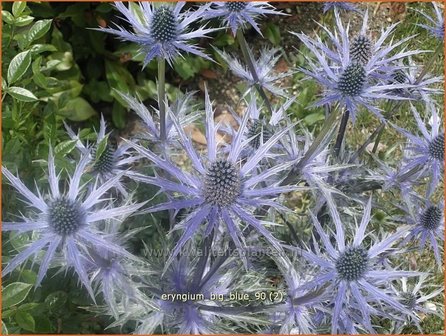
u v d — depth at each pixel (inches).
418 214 17.8
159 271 15.2
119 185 16.3
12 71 14.1
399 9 29.6
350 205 18.9
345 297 14.4
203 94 28.7
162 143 16.3
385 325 20.7
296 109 26.5
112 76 26.0
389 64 18.3
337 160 17.5
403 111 26.4
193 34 14.6
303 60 27.7
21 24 16.0
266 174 12.6
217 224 12.4
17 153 16.9
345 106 14.8
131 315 13.7
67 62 24.5
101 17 25.4
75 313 17.4
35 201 11.6
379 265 16.9
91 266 12.9
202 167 12.3
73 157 19.3
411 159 17.3
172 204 11.7
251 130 17.3
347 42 15.0
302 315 14.2
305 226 18.9
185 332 14.6
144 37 14.3
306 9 30.8
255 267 17.0
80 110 25.1
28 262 15.9
